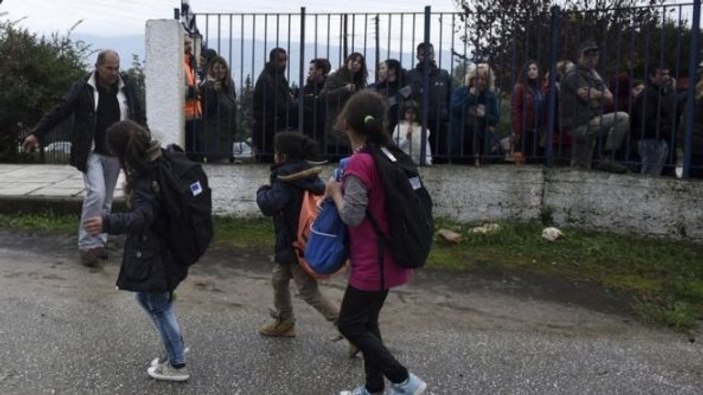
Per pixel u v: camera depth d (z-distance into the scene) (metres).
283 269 4.48
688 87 6.99
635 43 7.30
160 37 7.44
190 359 4.28
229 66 7.80
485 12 7.52
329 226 3.66
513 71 7.52
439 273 6.13
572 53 7.49
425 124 7.53
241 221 7.64
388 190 3.44
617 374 4.27
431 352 4.51
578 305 5.47
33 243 6.77
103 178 6.21
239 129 7.93
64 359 4.20
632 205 7.08
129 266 3.77
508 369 4.29
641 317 5.26
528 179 7.34
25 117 14.15
